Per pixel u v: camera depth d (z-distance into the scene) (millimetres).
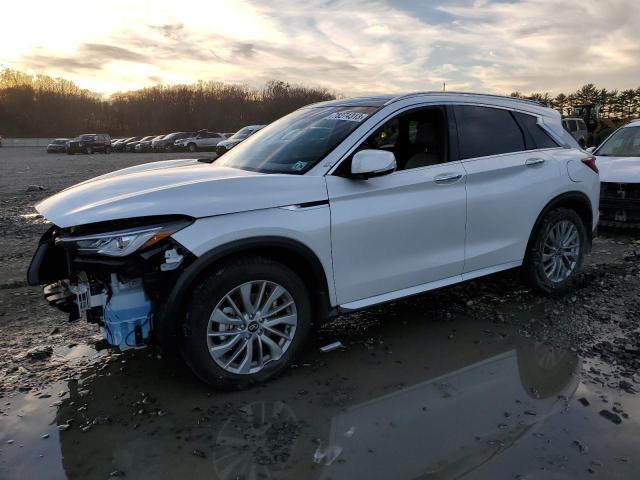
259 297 3230
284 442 2748
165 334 3023
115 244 2871
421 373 3488
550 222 4621
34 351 3799
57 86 95250
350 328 4254
